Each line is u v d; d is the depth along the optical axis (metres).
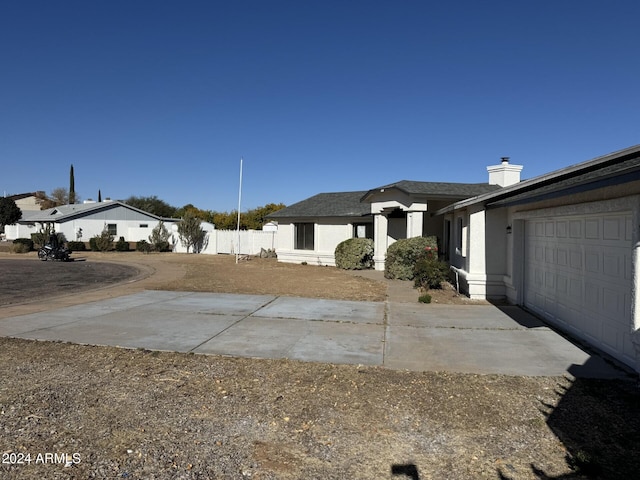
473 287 11.68
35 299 11.92
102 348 6.91
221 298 11.98
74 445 3.83
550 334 7.84
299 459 3.65
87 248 39.16
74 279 17.05
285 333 7.94
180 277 17.47
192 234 33.31
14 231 54.56
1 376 5.61
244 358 6.41
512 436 4.04
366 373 5.75
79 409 4.59
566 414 4.49
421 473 3.45
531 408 4.64
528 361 6.25
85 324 8.64
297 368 5.96
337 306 10.72
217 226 49.41
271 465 3.55
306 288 14.07
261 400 4.87
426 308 10.42
